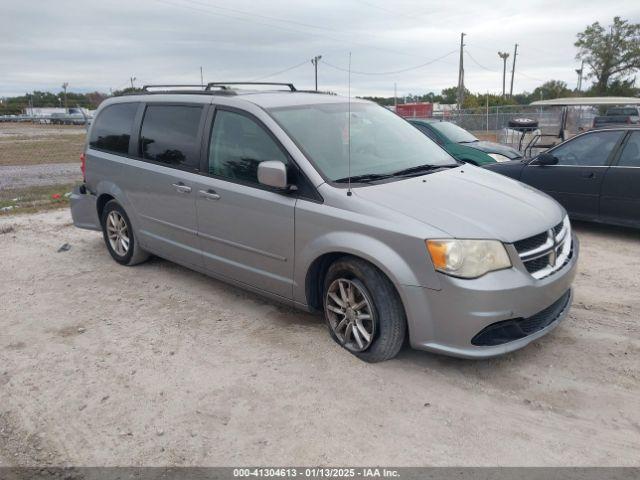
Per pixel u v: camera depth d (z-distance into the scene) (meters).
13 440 3.12
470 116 25.78
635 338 4.00
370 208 3.59
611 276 5.36
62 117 41.06
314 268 3.96
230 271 4.64
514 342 3.42
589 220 6.94
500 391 3.39
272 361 3.83
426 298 3.35
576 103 15.30
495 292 3.24
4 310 4.96
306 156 3.97
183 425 3.17
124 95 5.92
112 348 4.13
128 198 5.59
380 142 4.57
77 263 6.27
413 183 3.98
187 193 4.79
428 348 3.44
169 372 3.75
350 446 2.94
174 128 5.05
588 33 54.78
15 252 6.82
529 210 3.74
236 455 2.91
